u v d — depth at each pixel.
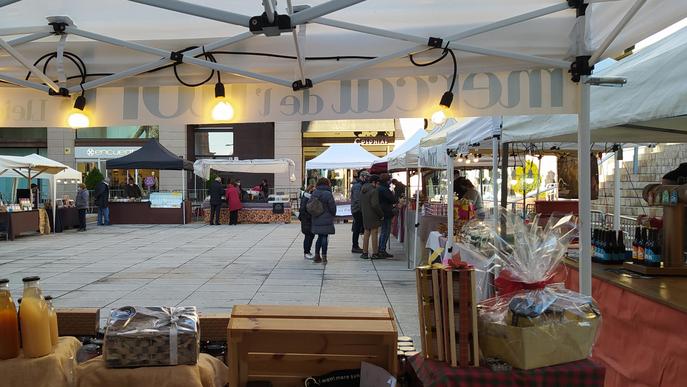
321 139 26.98
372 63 2.96
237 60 3.18
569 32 2.96
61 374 2.13
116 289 7.12
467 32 2.81
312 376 2.19
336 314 2.34
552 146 7.80
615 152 7.01
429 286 2.18
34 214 14.82
